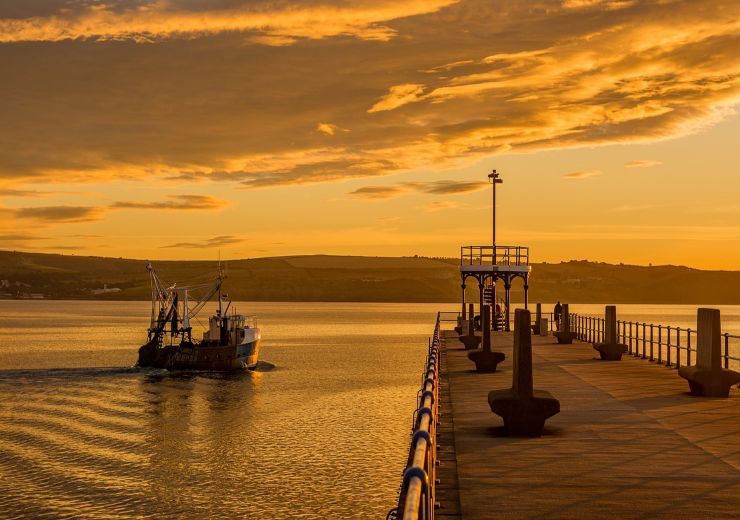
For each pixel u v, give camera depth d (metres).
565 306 45.41
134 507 27.83
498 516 10.06
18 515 26.75
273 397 58.41
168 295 87.50
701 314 22.52
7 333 148.00
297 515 26.77
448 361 34.22
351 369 80.31
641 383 25.22
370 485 30.41
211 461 34.78
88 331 156.25
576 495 11.13
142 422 46.72
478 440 15.40
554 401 15.87
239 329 82.56
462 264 56.28
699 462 13.36
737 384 24.92
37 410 51.38
